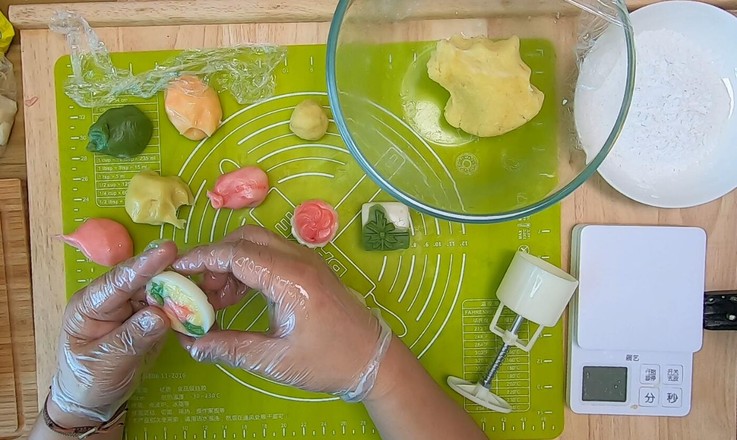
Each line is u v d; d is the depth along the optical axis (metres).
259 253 0.66
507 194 0.77
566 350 0.78
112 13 0.75
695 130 0.77
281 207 0.77
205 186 0.77
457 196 0.77
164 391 0.77
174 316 0.65
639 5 0.77
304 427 0.78
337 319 0.67
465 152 0.78
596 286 0.77
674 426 0.79
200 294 0.64
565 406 0.79
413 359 0.73
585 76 0.75
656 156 0.77
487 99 0.73
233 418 0.78
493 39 0.77
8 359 0.77
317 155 0.77
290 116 0.77
